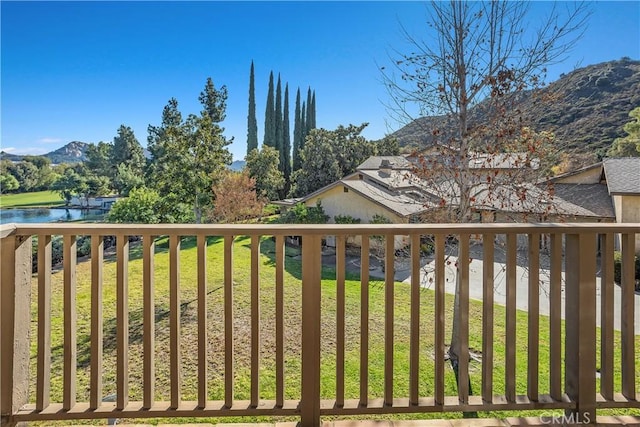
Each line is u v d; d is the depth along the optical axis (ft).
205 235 5.16
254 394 5.27
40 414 5.07
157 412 5.13
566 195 42.68
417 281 5.28
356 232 5.14
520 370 11.27
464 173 14.29
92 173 105.81
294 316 18.03
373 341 14.35
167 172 42.14
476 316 19.01
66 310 5.13
